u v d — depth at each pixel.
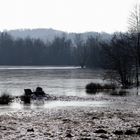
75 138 12.76
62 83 66.44
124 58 59.50
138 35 60.47
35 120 19.02
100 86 54.91
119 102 35.09
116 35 62.19
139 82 60.09
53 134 13.74
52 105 32.72
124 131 14.27
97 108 27.92
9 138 12.82
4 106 32.19
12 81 71.69
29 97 39.47
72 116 20.94
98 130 14.29
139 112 23.27
